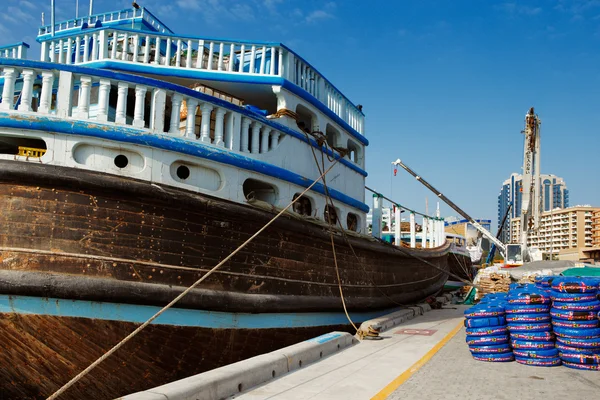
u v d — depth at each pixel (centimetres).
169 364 810
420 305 1623
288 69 1114
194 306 806
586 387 623
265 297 909
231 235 873
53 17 1179
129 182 760
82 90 788
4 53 1109
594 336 731
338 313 1149
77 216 736
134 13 1296
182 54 1130
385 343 966
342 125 1358
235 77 1058
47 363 734
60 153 755
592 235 11612
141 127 809
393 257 1515
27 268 707
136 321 759
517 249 2827
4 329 699
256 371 638
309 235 1028
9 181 717
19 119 739
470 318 816
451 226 4466
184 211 815
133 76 810
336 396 585
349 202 1317
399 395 588
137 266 766
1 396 765
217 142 897
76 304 719
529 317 766
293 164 1081
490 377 679
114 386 775
